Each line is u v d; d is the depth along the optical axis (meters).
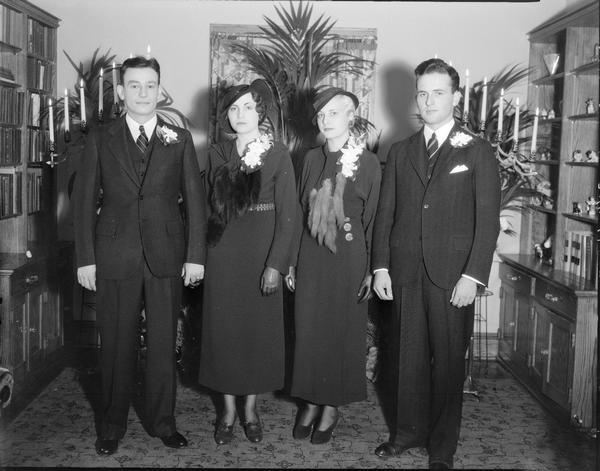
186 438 3.17
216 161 3.08
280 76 4.39
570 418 3.46
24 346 3.74
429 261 2.74
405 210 2.83
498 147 3.72
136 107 2.85
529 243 4.64
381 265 2.89
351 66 4.60
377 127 4.69
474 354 4.78
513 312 4.41
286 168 3.00
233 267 3.01
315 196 3.00
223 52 4.62
